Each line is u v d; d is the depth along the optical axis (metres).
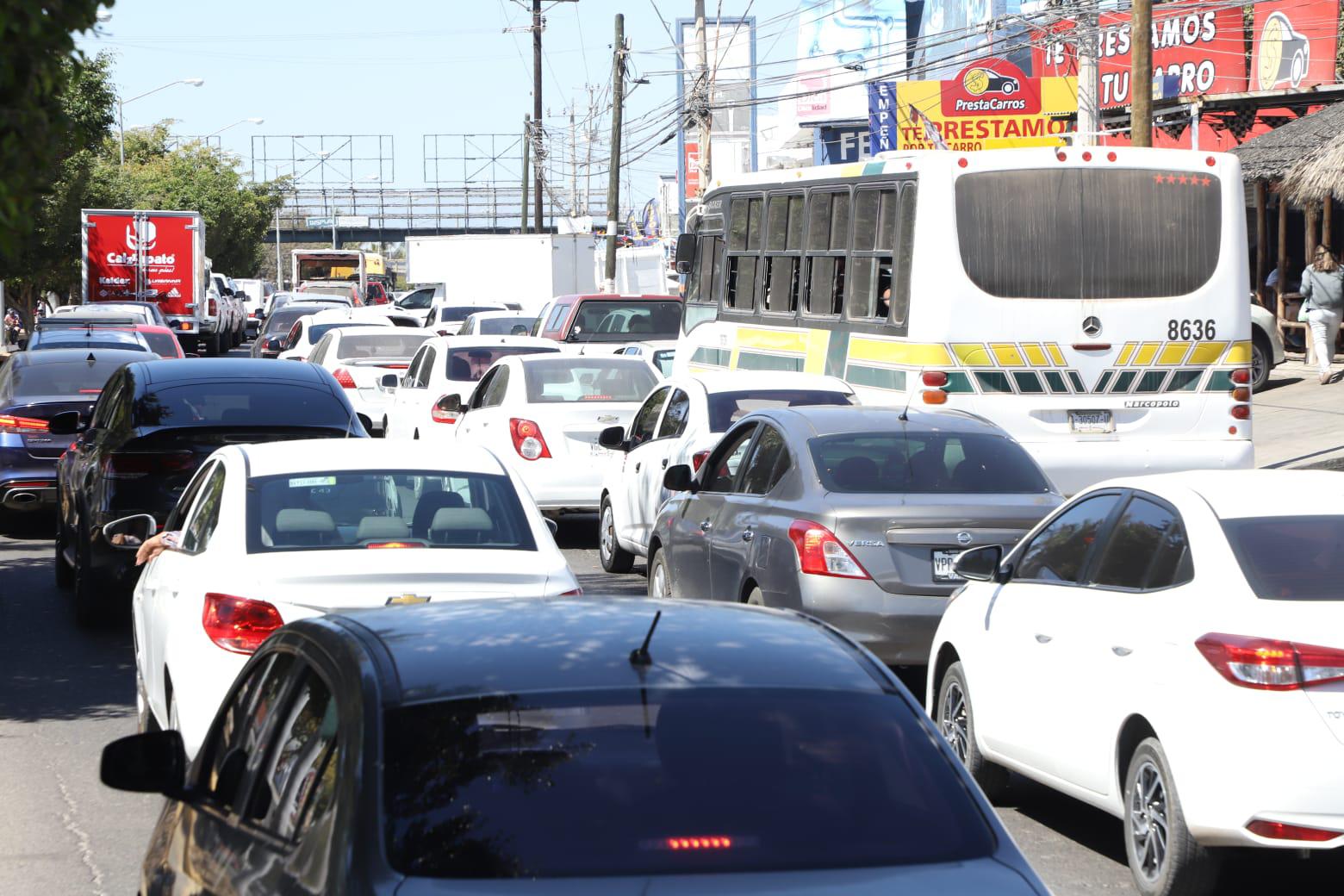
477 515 11.69
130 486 17.94
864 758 5.43
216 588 10.95
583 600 6.59
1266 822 8.94
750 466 16.33
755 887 4.86
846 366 24.73
